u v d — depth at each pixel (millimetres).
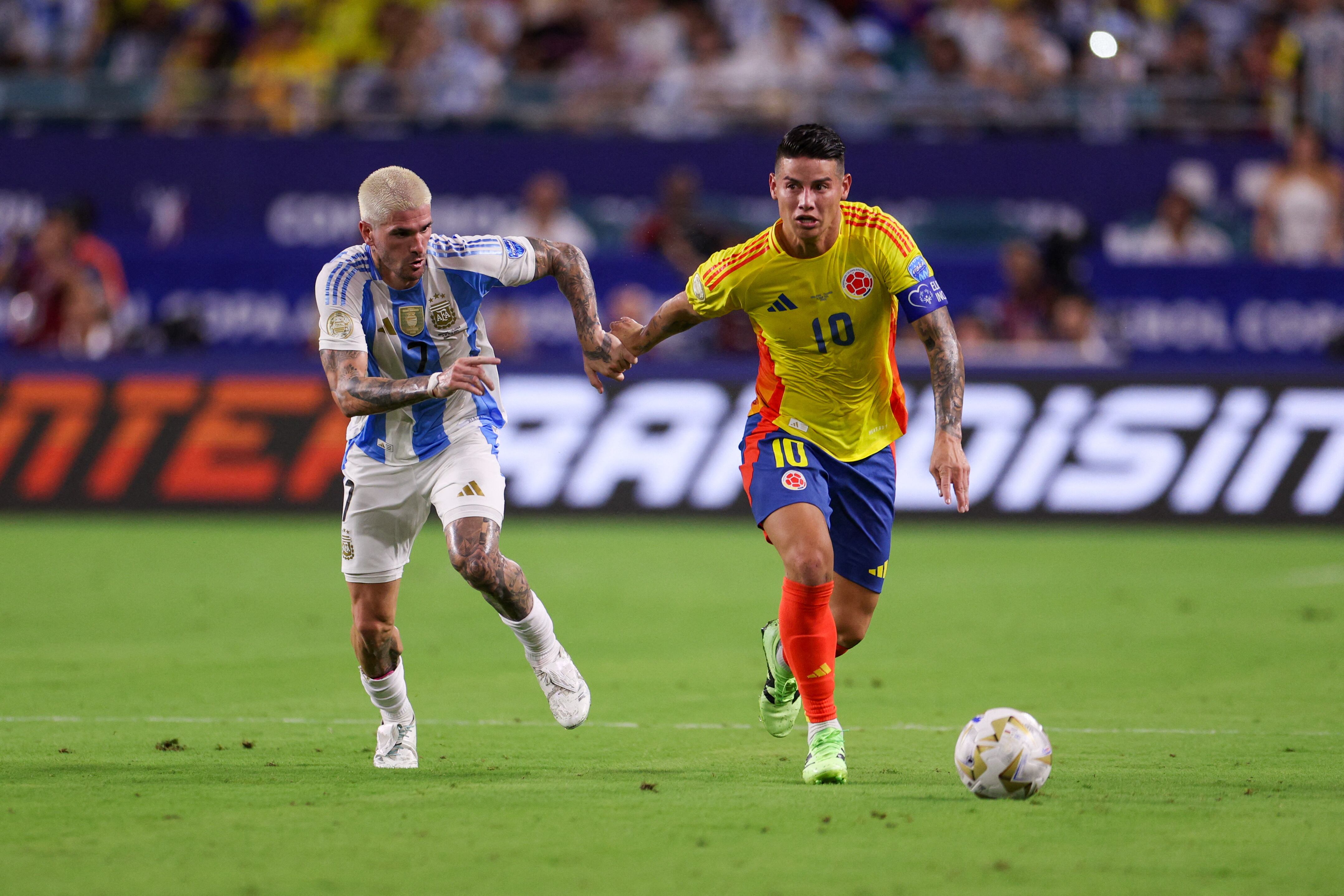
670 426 51750
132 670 28484
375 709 24906
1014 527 51062
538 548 46719
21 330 59062
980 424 51375
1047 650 31188
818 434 20641
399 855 15289
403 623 34375
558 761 20750
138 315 61188
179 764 20250
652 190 64875
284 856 15258
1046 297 56562
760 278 19938
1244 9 71625
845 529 21141
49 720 23672
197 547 46625
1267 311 60312
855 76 67062
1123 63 67500
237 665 29172
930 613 35969
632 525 51438
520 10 72062
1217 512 50719
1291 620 34938
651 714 24703
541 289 59438
